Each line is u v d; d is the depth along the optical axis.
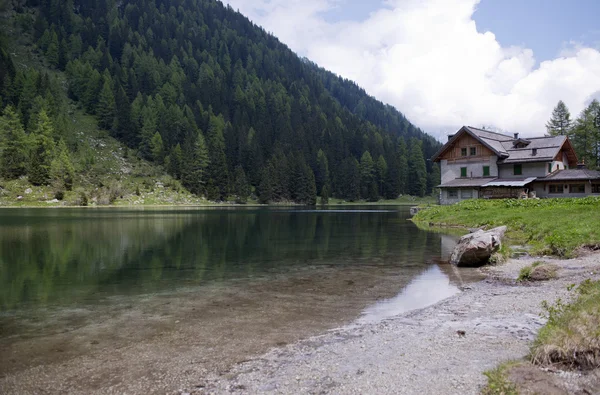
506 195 60.25
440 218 47.19
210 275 17.72
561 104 107.25
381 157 183.62
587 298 9.42
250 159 172.00
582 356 6.88
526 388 6.18
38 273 18.25
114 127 178.50
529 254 21.62
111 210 87.06
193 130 184.00
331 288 15.12
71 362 8.26
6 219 53.72
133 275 17.75
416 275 17.50
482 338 9.07
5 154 120.94
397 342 9.07
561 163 63.88
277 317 11.47
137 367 7.99
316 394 6.62
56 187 115.56
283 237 33.31
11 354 8.69
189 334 9.99
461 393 6.32
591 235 20.59
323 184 179.12
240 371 7.73
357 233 36.59
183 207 115.25
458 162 66.31
